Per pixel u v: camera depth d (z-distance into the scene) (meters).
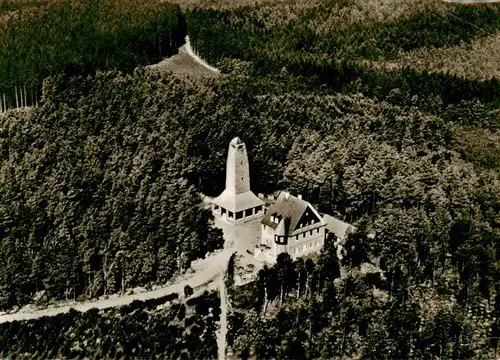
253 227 178.12
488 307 153.62
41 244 166.12
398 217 171.00
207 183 192.25
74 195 176.50
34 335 146.00
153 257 161.62
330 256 158.62
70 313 151.62
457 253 163.00
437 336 142.88
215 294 156.12
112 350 141.38
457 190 183.88
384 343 140.50
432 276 160.75
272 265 161.75
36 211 173.88
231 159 177.38
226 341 143.12
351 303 149.75
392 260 160.88
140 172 184.12
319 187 187.12
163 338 143.00
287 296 154.00
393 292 153.00
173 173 185.62
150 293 157.38
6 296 155.75
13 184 182.38
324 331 143.75
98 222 168.88
